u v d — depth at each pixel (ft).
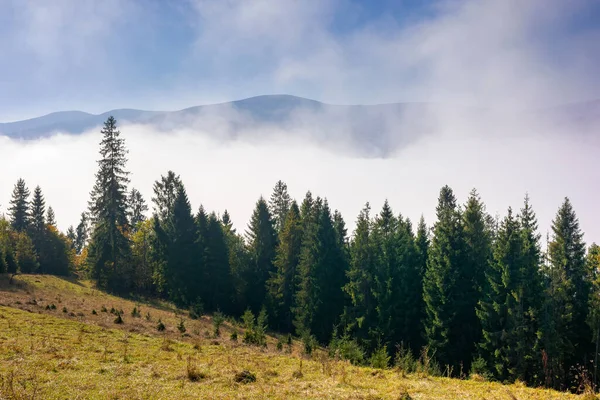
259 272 219.20
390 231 189.16
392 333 145.89
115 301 148.15
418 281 154.81
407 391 45.73
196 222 215.31
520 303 119.65
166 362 58.59
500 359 117.91
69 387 42.42
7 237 234.99
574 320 136.67
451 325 131.54
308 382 49.60
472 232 145.69
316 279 175.32
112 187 191.52
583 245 142.92
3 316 83.51
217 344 84.53
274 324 200.95
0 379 42.80
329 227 181.47
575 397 45.93
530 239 130.52
